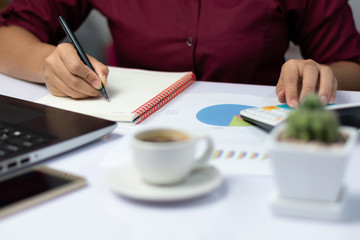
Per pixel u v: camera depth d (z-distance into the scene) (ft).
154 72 3.18
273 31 3.67
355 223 1.30
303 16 3.78
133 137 1.48
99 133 1.98
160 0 3.67
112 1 3.83
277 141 1.32
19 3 3.74
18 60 3.11
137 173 1.55
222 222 1.32
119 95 2.63
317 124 1.27
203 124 2.23
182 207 1.41
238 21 3.57
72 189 1.52
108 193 1.51
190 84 3.03
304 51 4.00
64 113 2.18
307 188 1.32
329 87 2.37
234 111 2.44
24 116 2.13
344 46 3.70
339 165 1.24
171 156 1.38
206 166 1.59
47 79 2.65
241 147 1.90
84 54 2.63
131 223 1.32
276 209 1.35
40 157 1.74
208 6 3.59
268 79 3.80
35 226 1.31
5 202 1.40
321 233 1.26
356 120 1.98
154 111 2.45
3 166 1.62
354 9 5.46
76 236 1.26
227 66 3.66
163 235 1.26
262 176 1.63
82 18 4.27
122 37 3.88
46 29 3.89
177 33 3.66
